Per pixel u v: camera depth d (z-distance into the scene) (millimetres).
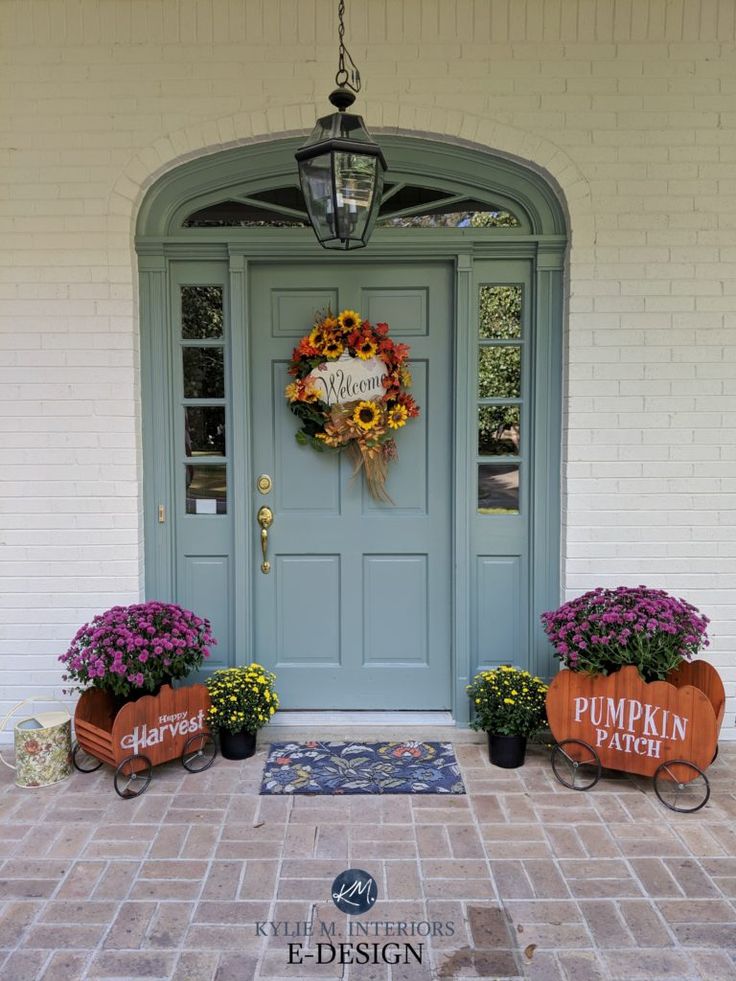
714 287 3201
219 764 3096
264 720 3102
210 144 3164
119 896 2258
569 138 3164
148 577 3400
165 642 2859
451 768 3068
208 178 3262
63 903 2227
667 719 2785
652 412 3244
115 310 3205
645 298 3207
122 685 2840
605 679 2871
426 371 3422
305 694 3500
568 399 3256
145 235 3279
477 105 3154
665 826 2641
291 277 3381
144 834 2588
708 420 3242
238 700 3078
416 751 3223
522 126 3162
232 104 3145
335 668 3498
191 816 2701
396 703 3498
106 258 3186
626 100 3156
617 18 3133
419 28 3133
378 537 3479
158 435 3357
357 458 3416
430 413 3438
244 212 3350
